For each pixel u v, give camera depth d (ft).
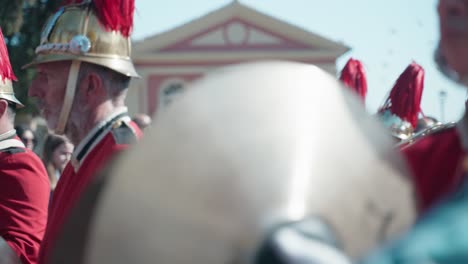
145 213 2.58
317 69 2.76
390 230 2.64
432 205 3.49
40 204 7.75
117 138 6.33
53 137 13.74
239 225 2.46
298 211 2.44
